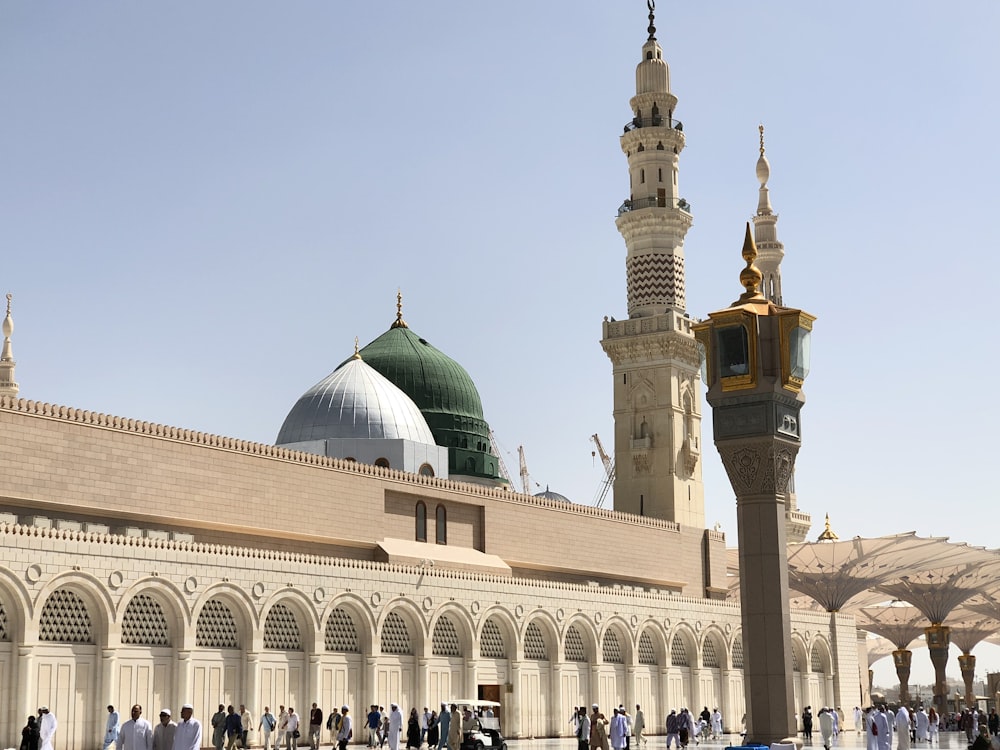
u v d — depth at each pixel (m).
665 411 85.69
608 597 70.81
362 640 55.78
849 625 96.62
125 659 45.59
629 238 88.62
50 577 43.00
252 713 49.88
